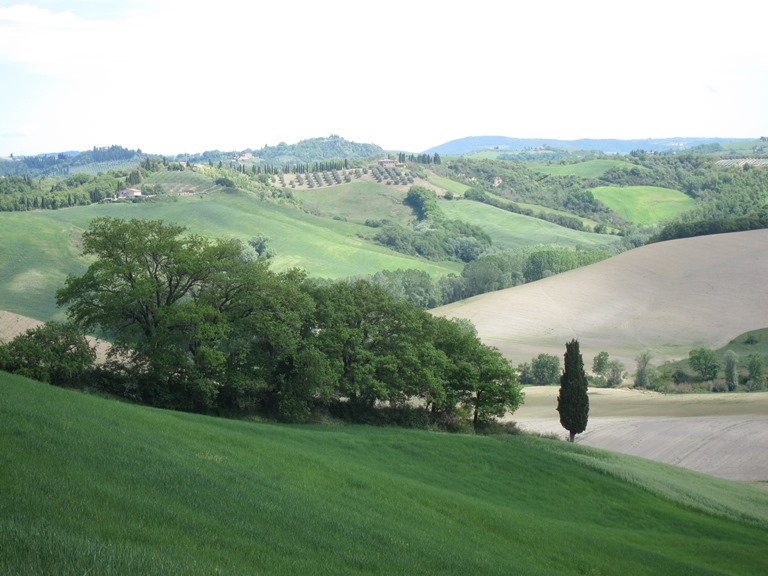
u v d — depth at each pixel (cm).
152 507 2247
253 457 3706
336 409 6875
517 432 7581
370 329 7131
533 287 18362
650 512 5038
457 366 7344
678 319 16038
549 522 4188
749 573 3900
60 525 1828
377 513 3256
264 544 2238
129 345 6147
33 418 3019
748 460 7625
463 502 4006
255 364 6366
